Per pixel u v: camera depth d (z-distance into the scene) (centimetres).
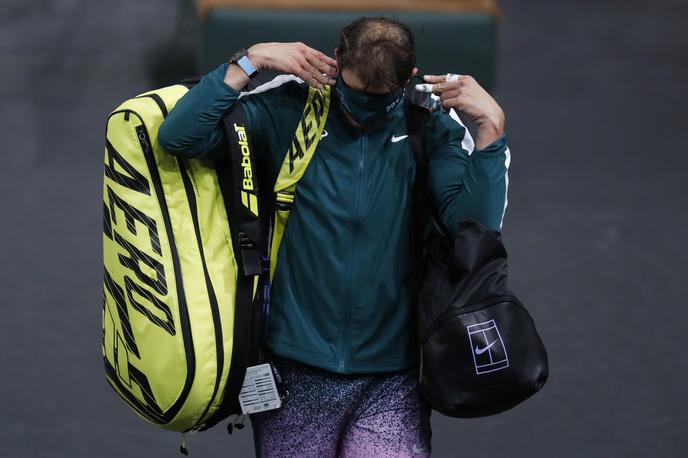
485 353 784
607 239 2034
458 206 794
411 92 807
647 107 2986
